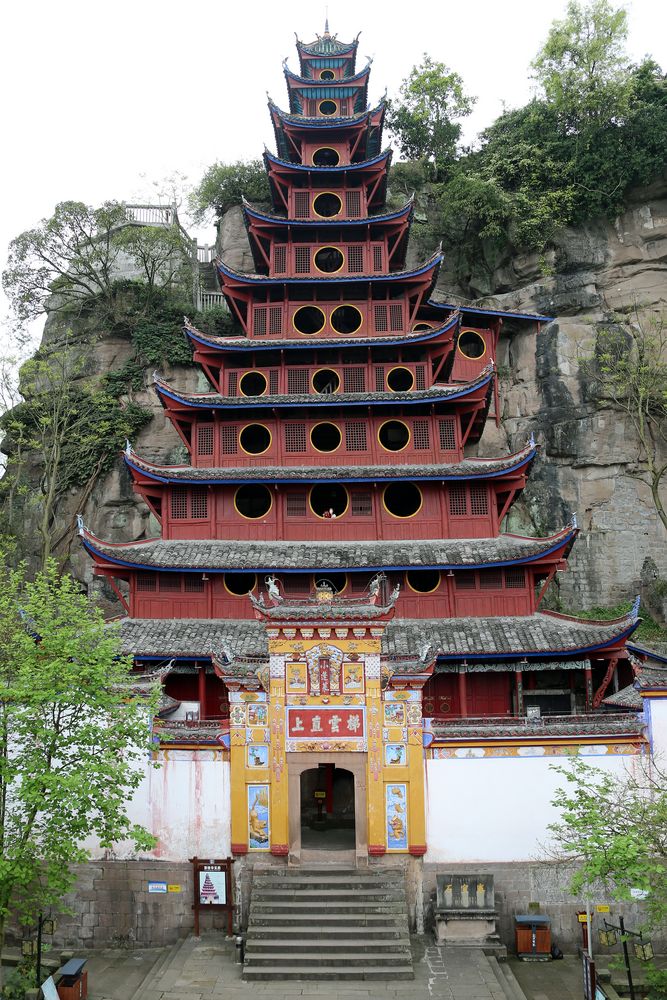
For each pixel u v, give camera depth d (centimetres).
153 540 3669
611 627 3198
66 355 5016
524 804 2317
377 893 2183
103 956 2236
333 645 2375
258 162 6138
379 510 3681
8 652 2195
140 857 2328
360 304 4134
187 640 3278
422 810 2311
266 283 4056
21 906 1928
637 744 2333
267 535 3675
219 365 4025
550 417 5019
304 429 3844
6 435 5241
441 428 3828
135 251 5466
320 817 2975
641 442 4762
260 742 2355
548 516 4900
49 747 1905
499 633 3306
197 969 2050
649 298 5191
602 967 2133
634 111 5188
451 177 6238
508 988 1969
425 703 3397
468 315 5172
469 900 2225
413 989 1936
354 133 4562
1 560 3434
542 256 5353
